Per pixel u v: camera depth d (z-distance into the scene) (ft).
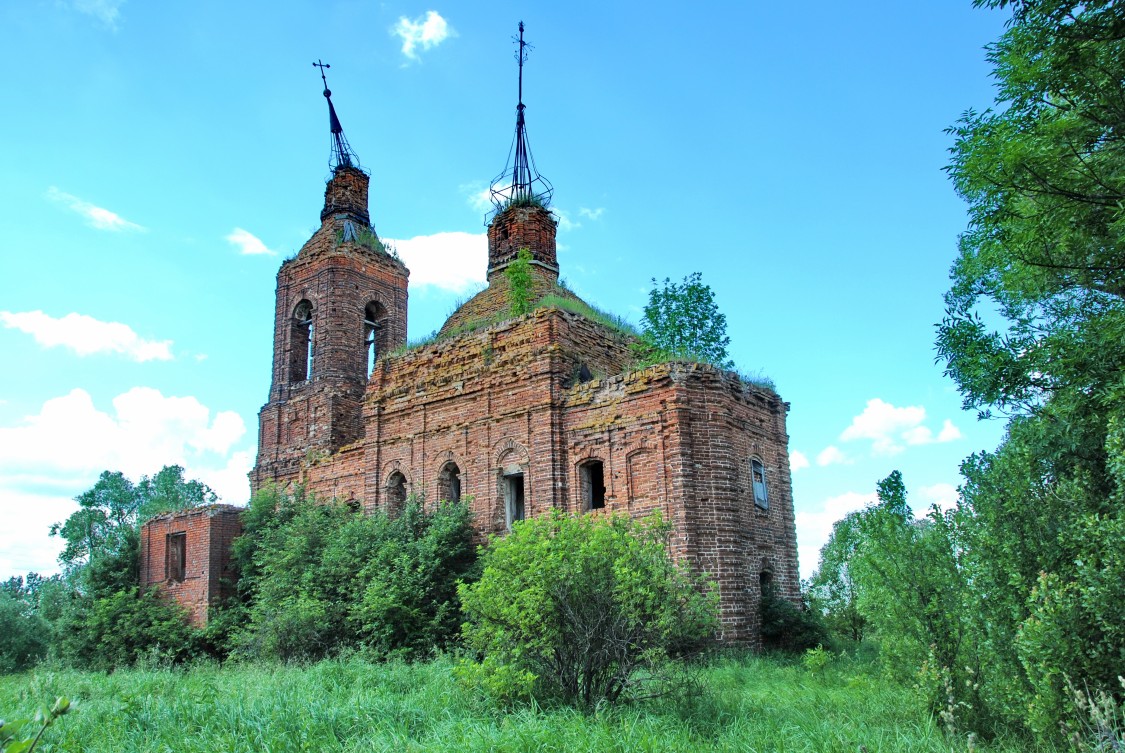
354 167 139.85
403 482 101.35
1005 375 54.19
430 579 81.00
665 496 74.79
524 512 84.53
